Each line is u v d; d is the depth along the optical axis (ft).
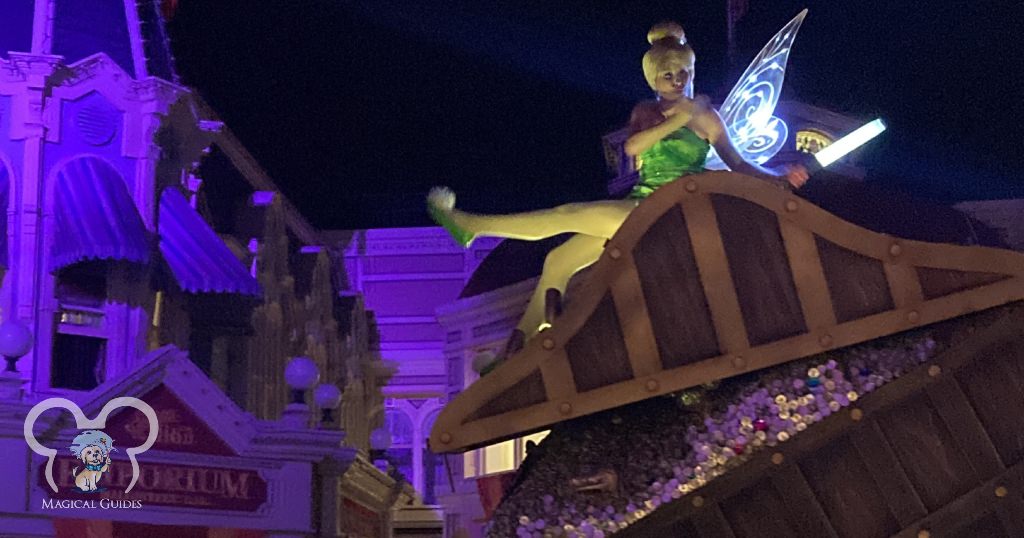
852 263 13.28
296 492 40.37
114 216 42.88
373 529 52.60
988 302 13.00
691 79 15.42
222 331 51.39
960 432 12.99
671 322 13.32
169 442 38.65
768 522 12.97
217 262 47.03
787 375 13.34
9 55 43.47
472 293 64.34
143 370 38.34
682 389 13.33
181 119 47.96
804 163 14.89
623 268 13.43
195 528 38.52
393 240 75.15
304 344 62.80
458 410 13.24
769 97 17.04
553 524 13.34
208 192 58.13
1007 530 12.80
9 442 36.04
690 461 13.23
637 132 15.38
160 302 46.52
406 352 73.77
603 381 13.25
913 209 39.11
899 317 13.07
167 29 53.67
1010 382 13.08
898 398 13.09
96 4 47.14
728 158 15.06
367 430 71.46
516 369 13.30
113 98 45.37
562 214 15.05
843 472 13.01
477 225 15.07
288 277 61.21
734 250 13.39
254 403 54.75
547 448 13.79
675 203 13.52
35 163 43.34
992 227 44.70
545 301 15.23
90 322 43.45
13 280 42.24
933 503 12.88
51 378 42.09
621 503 13.24
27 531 35.91
